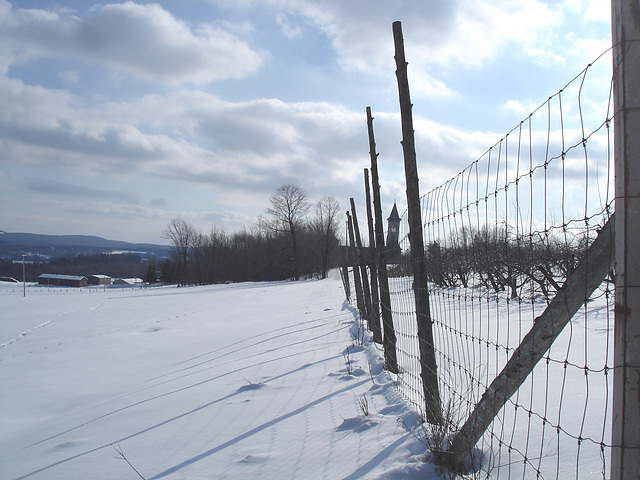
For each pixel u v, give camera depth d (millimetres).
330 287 45562
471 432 3486
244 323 19703
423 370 4691
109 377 11086
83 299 50656
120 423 6656
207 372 9812
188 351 13719
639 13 1975
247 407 6535
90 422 7047
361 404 5734
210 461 4691
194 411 6703
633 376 1958
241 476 4215
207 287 76062
